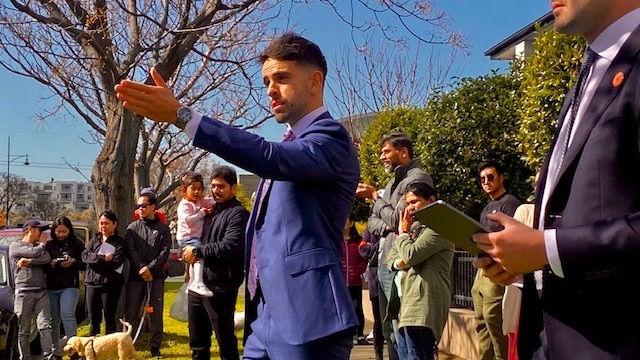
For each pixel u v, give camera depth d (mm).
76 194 72375
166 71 9125
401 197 5566
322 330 2518
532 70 6996
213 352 8492
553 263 1719
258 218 2762
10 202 54250
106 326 8188
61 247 7949
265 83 2854
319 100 2816
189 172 6961
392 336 6168
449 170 9570
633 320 1721
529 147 7160
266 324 2725
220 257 5691
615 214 1731
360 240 9188
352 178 2730
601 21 1919
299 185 2656
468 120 9461
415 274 5008
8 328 7324
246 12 9781
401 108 13570
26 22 8648
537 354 1974
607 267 1672
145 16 8305
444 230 2029
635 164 1745
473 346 7492
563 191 1865
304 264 2584
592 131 1812
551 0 2004
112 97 9406
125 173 9398
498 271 2021
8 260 8312
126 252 8258
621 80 1790
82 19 8828
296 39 2783
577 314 1792
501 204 5820
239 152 2381
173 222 19000
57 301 7863
